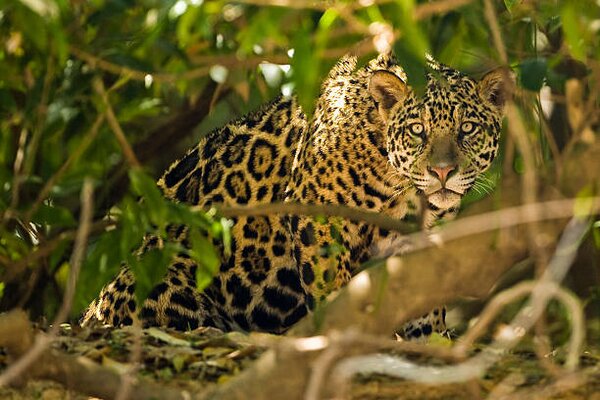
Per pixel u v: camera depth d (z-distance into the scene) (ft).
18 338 25.36
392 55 39.63
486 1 27.04
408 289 25.54
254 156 40.60
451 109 37.88
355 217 30.01
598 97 37.40
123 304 40.29
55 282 41.60
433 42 35.35
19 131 37.04
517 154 39.93
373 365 22.91
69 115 34.04
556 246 26.35
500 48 26.91
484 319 22.94
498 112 38.88
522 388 29.35
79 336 33.63
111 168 43.19
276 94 41.75
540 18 35.76
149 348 32.27
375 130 38.04
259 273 40.42
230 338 33.32
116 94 38.58
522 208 24.93
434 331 39.19
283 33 30.76
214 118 55.52
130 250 32.53
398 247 31.17
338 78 39.01
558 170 26.22
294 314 40.86
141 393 25.82
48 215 32.58
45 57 33.06
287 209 29.76
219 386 26.76
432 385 29.04
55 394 28.55
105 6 30.94
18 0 26.07
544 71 32.89
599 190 25.88
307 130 38.88
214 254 31.35
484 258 25.54
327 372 24.20
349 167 38.19
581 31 31.86
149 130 47.44
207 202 40.78
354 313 25.59
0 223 33.50
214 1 29.71
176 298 40.24
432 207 38.40
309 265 38.60
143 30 32.58
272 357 24.70
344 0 25.96
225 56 32.40
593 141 26.27
